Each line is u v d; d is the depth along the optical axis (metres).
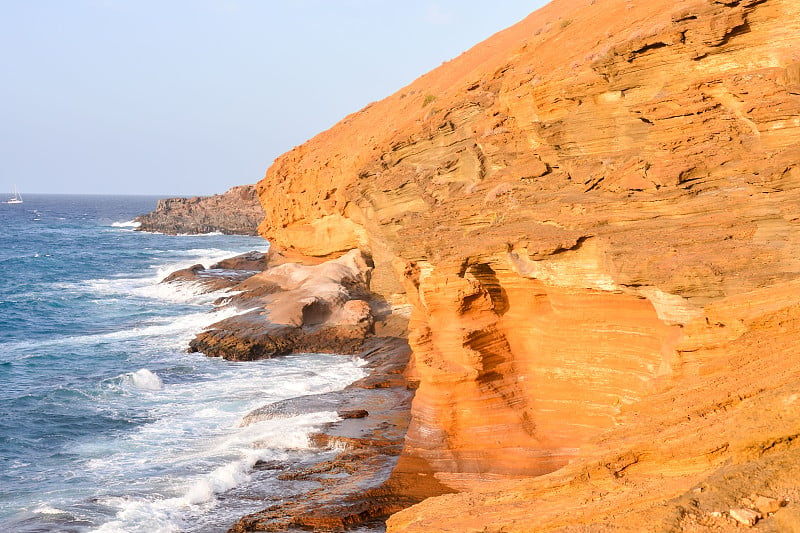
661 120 20.50
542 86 25.77
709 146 19.30
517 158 28.88
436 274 22.53
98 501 20.56
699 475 11.09
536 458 20.45
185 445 24.98
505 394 21.72
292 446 24.25
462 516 12.67
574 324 20.59
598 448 12.95
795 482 9.77
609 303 19.84
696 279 16.84
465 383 21.75
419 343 22.84
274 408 27.83
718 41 19.53
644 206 19.62
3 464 23.52
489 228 23.44
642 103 20.89
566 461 20.12
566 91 24.17
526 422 21.28
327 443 24.25
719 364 13.99
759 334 13.92
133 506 20.12
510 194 25.28
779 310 13.75
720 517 9.39
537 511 11.93
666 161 19.75
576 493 12.30
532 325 22.14
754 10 19.05
